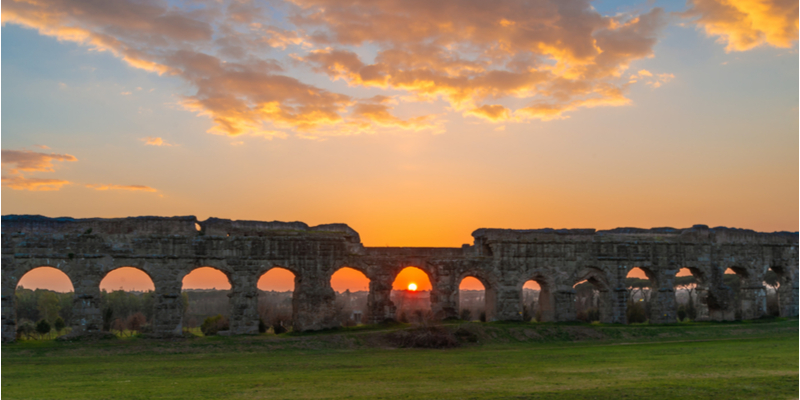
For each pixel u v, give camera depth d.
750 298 74.62
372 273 66.38
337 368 39.81
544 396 26.59
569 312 68.94
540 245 70.06
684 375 32.38
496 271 68.75
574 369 36.75
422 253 68.38
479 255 70.12
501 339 58.88
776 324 68.31
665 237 73.56
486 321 67.81
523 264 69.38
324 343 55.41
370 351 52.41
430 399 26.31
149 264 60.44
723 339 59.88
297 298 63.59
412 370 37.91
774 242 76.38
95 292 58.56
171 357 48.03
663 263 72.12
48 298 107.75
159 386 31.58
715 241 74.44
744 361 38.66
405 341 56.28
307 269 64.31
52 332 84.94
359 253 66.69
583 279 70.50
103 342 55.00
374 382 32.06
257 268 63.12
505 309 68.00
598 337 61.38
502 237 69.38
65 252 58.56
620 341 59.91
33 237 58.12
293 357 47.62
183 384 32.25
